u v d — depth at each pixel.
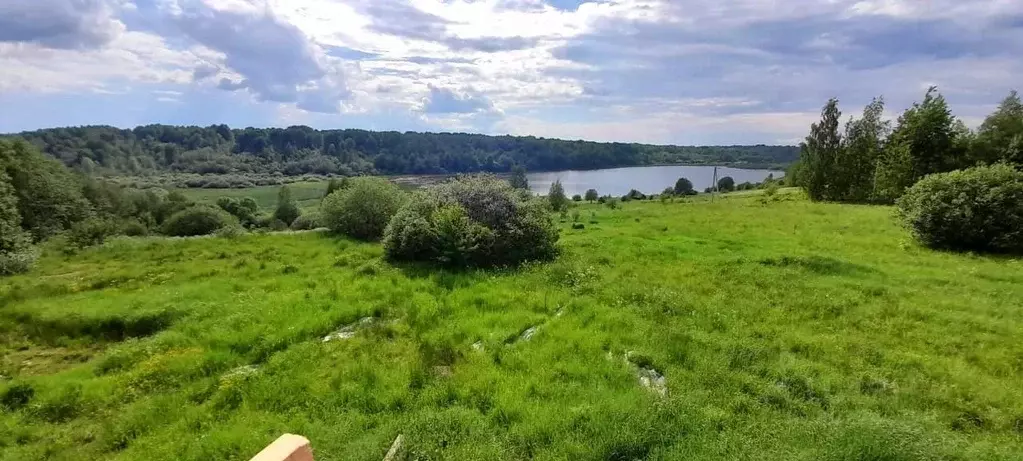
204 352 9.55
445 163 122.19
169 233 35.31
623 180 121.50
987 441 6.38
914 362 8.76
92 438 7.23
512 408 7.02
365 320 11.05
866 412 6.79
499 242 15.77
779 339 9.73
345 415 7.08
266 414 7.20
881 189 40.81
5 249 18.56
